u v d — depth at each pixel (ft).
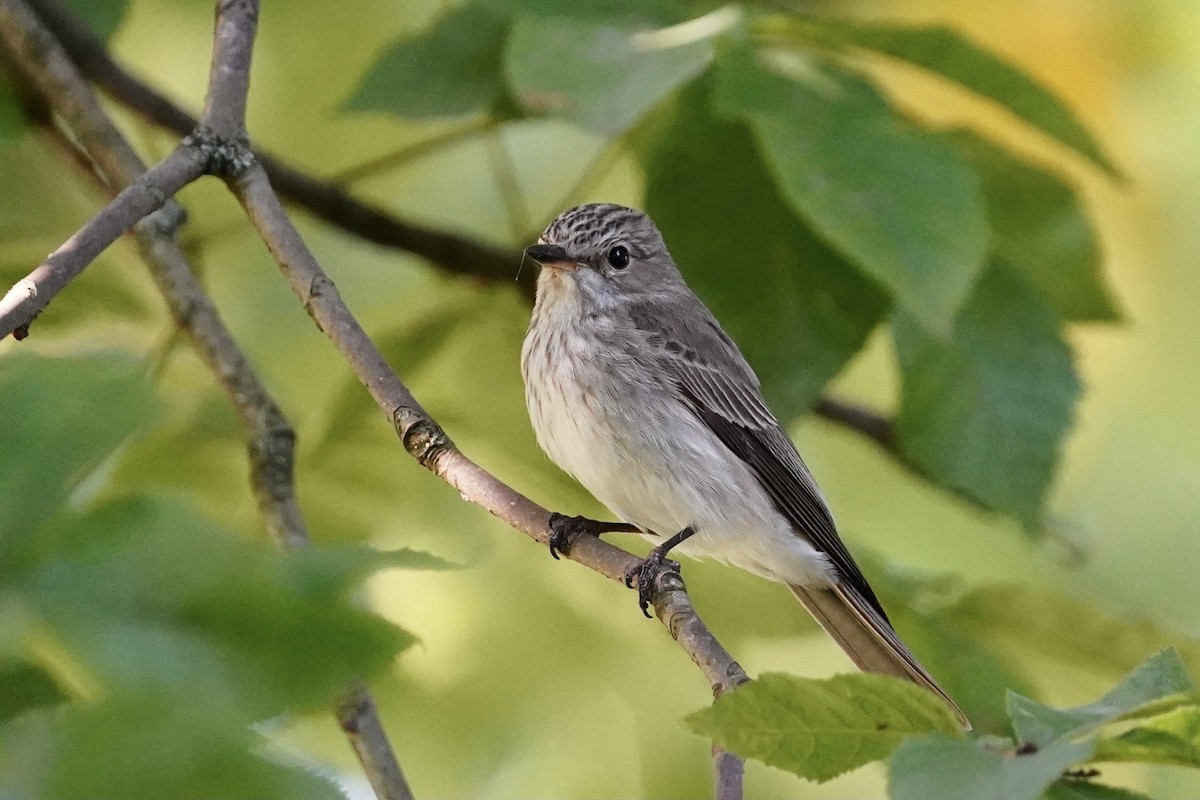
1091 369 45.78
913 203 25.63
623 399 35.14
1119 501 46.55
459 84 32.09
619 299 36.35
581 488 38.60
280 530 27.27
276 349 41.93
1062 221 34.04
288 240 26.50
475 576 36.76
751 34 28.45
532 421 36.11
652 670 37.78
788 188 25.58
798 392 31.53
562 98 26.03
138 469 28.68
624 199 44.60
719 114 27.78
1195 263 44.73
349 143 43.29
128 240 32.50
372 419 35.27
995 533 43.47
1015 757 13.08
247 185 26.40
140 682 9.07
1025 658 35.81
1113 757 13.83
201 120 26.43
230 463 30.94
